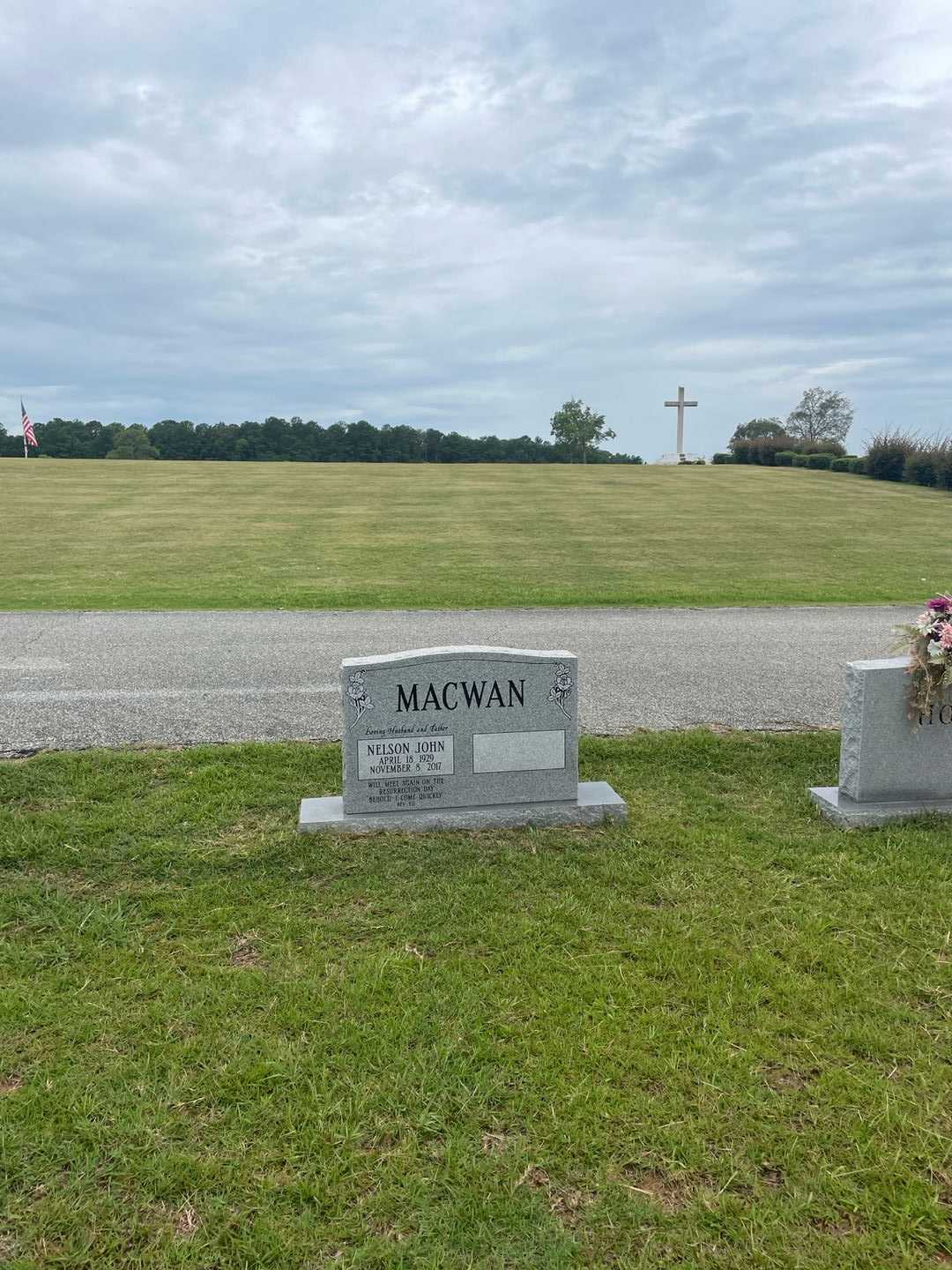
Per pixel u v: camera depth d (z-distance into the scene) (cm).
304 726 742
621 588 1541
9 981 382
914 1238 262
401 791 544
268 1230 260
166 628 1159
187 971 390
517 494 3469
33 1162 285
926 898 460
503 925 429
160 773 618
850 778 577
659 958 401
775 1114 308
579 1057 334
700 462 7038
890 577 1716
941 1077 326
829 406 9044
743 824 559
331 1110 305
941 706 570
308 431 10256
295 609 1308
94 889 465
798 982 383
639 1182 281
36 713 767
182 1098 312
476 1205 269
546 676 548
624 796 603
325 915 441
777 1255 255
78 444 10188
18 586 1512
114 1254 254
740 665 979
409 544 2127
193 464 5191
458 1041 342
